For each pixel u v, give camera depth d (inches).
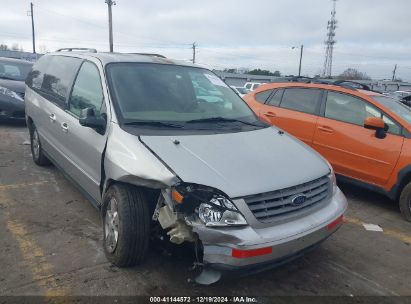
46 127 214.4
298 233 119.4
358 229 191.6
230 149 134.3
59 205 191.0
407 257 165.3
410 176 207.8
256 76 1705.2
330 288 136.8
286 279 140.1
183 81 173.2
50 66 233.1
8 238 155.9
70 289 125.4
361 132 223.8
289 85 271.1
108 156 138.3
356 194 244.8
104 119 147.3
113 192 136.1
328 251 164.7
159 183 118.7
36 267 136.6
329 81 272.8
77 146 168.7
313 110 250.4
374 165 217.3
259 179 120.9
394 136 212.5
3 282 127.3
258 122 170.1
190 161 122.9
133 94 154.2
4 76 412.5
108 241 141.4
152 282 131.3
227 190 114.0
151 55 192.5
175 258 143.6
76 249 150.1
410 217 204.5
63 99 192.1
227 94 184.1
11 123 401.1
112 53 187.6
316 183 134.5
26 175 232.2
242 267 111.5
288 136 162.9
